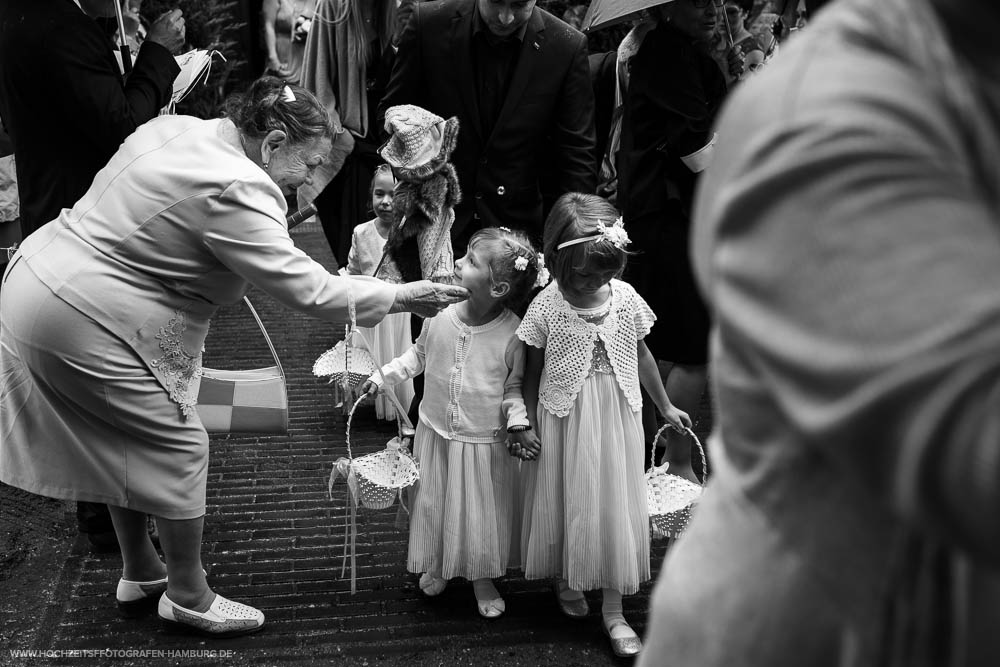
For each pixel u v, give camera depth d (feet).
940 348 1.95
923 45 2.34
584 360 10.16
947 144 2.25
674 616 3.33
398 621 10.66
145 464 9.70
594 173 13.73
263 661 9.80
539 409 10.41
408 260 13.44
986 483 1.91
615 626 10.18
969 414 1.92
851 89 2.28
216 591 11.30
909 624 2.64
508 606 11.10
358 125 17.44
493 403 10.57
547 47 13.32
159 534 10.02
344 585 11.51
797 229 2.20
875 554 2.64
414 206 13.05
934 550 2.58
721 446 3.19
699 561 3.27
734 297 2.38
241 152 9.47
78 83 10.48
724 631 3.10
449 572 10.64
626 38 14.49
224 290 9.70
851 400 2.06
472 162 13.67
